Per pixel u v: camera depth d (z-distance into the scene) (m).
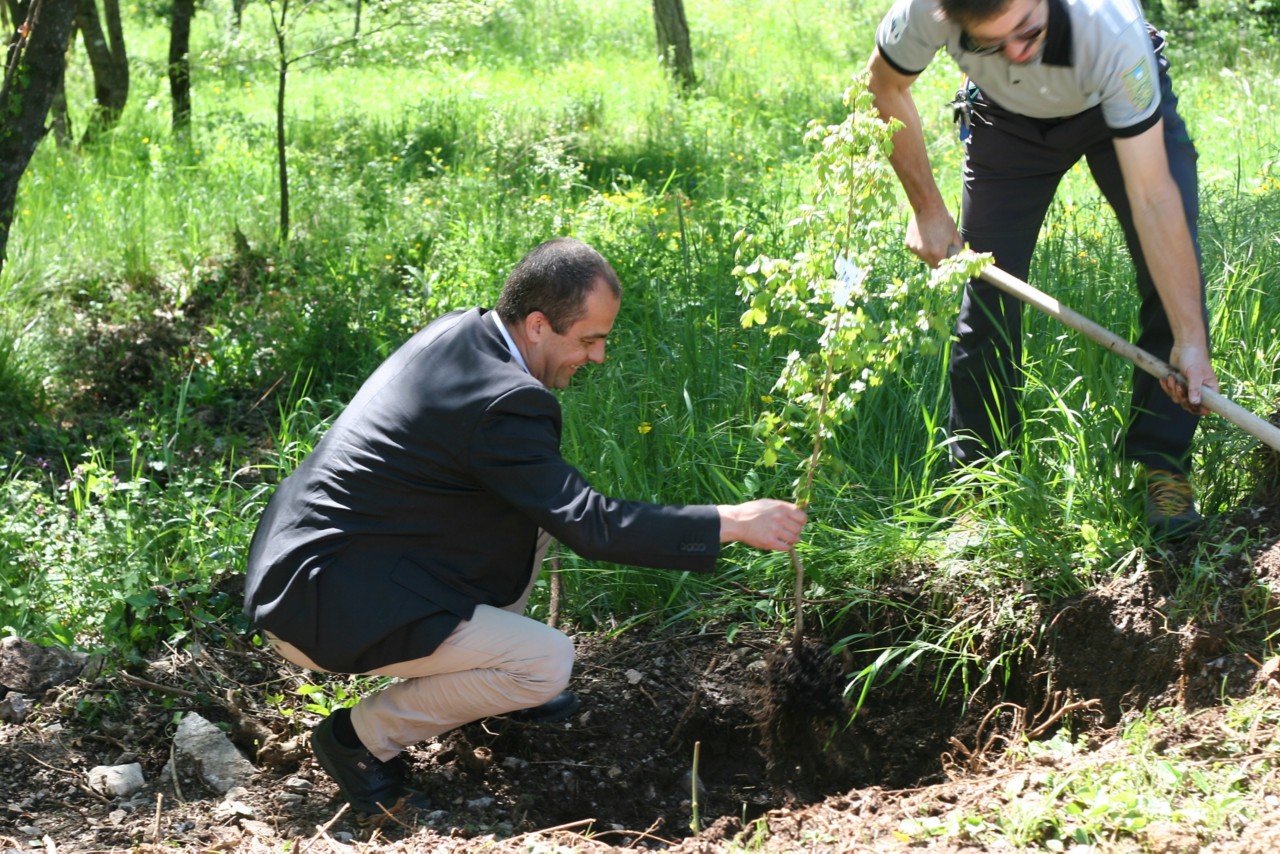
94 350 6.28
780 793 3.51
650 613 3.84
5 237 5.70
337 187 8.30
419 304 6.39
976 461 3.94
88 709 3.38
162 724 3.38
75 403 5.99
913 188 3.85
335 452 2.91
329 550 2.86
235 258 7.39
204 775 3.17
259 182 8.69
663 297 5.69
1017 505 3.70
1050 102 3.46
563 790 3.34
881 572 3.80
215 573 4.06
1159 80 3.35
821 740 3.57
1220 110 8.92
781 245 5.86
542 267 2.84
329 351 6.07
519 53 16.38
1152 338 3.62
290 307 6.39
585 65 14.77
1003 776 2.96
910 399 4.35
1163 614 3.33
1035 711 3.48
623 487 4.25
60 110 9.93
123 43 10.93
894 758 3.58
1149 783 2.73
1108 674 3.38
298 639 2.87
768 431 3.29
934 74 11.36
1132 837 2.52
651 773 3.47
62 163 9.05
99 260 7.32
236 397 6.03
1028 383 4.08
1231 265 4.74
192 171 9.21
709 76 13.86
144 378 6.21
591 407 4.68
